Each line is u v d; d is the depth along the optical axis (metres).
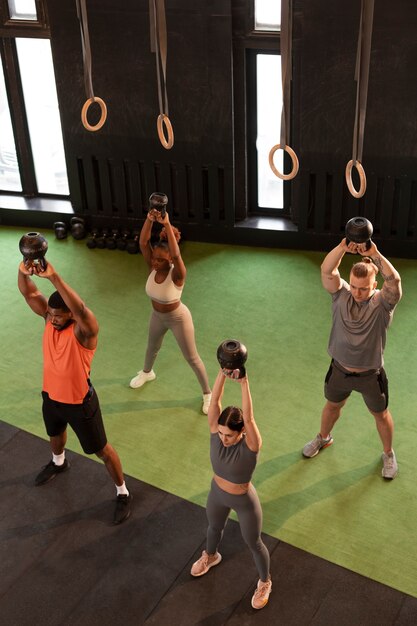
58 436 5.64
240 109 8.37
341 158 8.16
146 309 7.97
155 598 4.95
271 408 6.50
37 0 8.31
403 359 7.01
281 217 9.09
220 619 4.80
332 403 5.66
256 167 8.81
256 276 8.43
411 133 7.83
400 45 7.43
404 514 5.47
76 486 5.81
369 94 7.74
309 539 5.29
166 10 7.86
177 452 6.09
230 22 7.78
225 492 4.50
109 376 6.98
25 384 6.92
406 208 8.27
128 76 8.32
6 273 8.69
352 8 7.40
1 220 9.72
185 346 6.19
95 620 4.83
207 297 8.08
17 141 9.36
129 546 5.31
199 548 5.27
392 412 6.40
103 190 9.16
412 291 8.01
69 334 4.89
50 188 9.70
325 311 7.78
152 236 9.11
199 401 6.63
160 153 8.70
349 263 8.57
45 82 8.91
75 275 8.62
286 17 4.11
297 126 8.30
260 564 4.73
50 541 5.37
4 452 6.14
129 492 5.71
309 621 4.75
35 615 4.88
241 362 4.04
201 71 8.10
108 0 7.95
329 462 5.93
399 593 4.89
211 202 8.85
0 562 5.22
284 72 4.27
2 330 7.67
